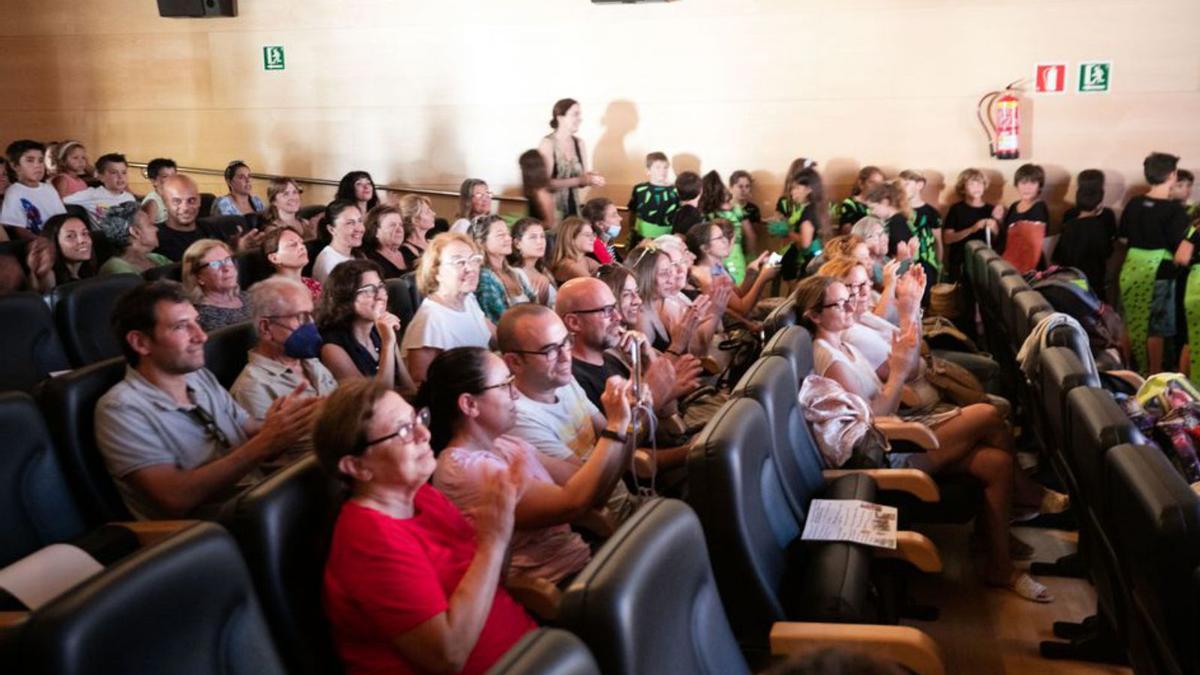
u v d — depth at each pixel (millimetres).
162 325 2471
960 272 6949
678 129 7598
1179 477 2045
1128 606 2289
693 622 1625
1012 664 2967
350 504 1853
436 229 6746
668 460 2986
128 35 8477
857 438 3061
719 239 5266
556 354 2676
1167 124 6859
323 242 5496
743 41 7391
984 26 7020
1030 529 3869
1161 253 6320
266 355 2967
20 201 6090
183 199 5594
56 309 3738
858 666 914
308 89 8234
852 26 7211
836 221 7367
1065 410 2855
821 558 2377
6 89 8719
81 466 2404
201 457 2547
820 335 3561
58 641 1279
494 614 1963
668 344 4117
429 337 3572
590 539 2686
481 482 2225
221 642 1512
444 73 7957
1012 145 6977
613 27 7590
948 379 4055
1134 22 6805
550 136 7246
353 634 1778
